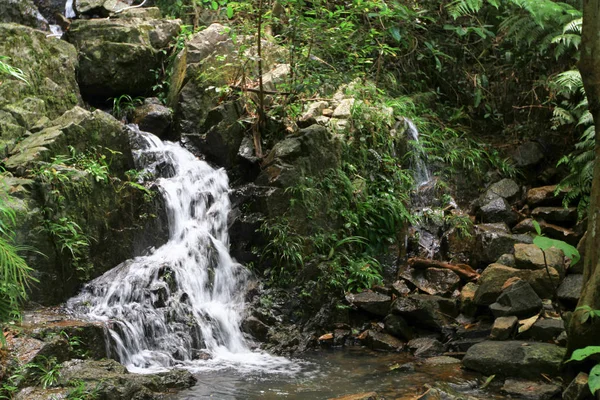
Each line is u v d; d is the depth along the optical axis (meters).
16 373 4.86
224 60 8.21
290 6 8.20
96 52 8.06
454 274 7.07
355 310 6.90
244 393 5.25
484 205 8.09
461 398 4.98
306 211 7.20
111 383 4.94
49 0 9.20
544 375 5.49
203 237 6.96
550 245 5.14
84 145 6.62
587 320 5.18
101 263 6.50
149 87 8.45
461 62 9.78
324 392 5.30
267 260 7.06
